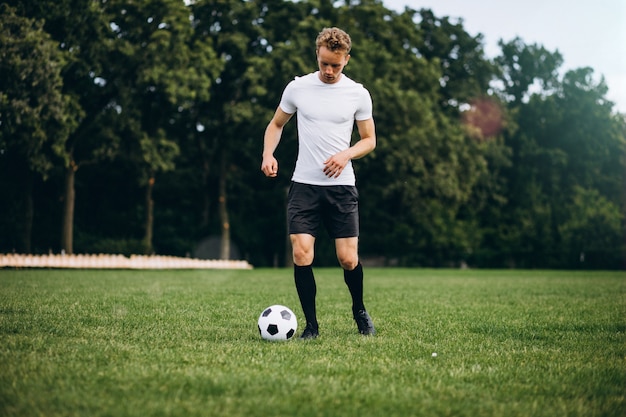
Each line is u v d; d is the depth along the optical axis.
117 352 4.48
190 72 29.30
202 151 38.16
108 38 28.16
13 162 30.05
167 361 4.20
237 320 6.68
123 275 18.38
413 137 33.69
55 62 23.50
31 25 24.02
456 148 36.66
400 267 41.50
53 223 36.44
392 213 42.44
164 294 10.16
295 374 3.87
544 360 4.57
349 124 5.60
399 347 5.00
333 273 23.75
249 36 34.12
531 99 55.44
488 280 18.55
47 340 4.95
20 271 20.05
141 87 29.41
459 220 45.09
